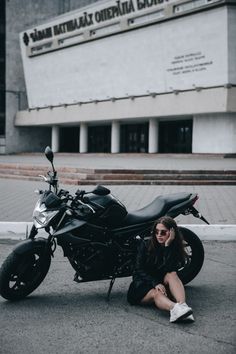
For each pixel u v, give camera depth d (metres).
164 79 39.47
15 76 57.28
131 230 5.17
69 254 5.06
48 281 5.84
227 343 3.97
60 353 3.77
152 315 4.65
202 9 35.62
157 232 4.80
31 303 5.04
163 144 43.56
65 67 48.78
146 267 4.92
